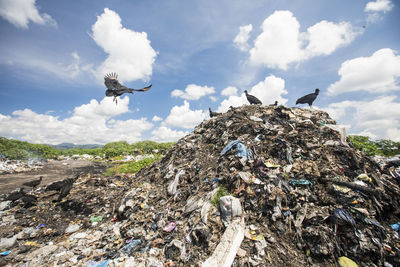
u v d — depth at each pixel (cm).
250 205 500
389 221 443
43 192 1084
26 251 547
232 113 1013
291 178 542
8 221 723
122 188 1075
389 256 362
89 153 4128
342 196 462
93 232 644
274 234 432
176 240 464
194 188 664
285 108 920
